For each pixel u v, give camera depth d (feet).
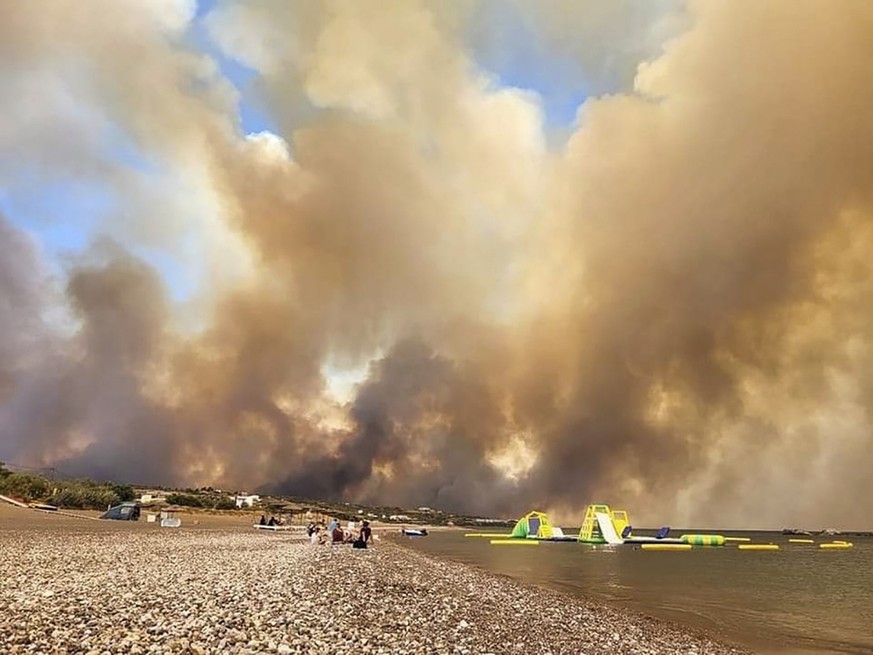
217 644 38.17
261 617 48.70
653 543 490.49
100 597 51.80
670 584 166.91
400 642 47.47
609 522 478.59
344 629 48.91
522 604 93.66
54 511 280.31
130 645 35.47
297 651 39.09
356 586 79.97
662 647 69.62
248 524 385.29
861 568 254.88
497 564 216.13
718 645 77.36
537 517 515.91
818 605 129.70
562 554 318.45
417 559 180.96
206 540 162.71
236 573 80.53
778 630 95.50
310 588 71.56
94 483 418.72
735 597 140.77
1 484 309.83
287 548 150.00
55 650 32.65
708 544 512.63
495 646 53.67
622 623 87.35
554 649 57.82
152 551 110.42
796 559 323.78
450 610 71.61
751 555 364.17
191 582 67.41
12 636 34.71
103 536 145.59
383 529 609.83
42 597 49.73
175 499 521.24
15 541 112.06
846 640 88.69
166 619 43.78
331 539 190.19
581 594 129.29
